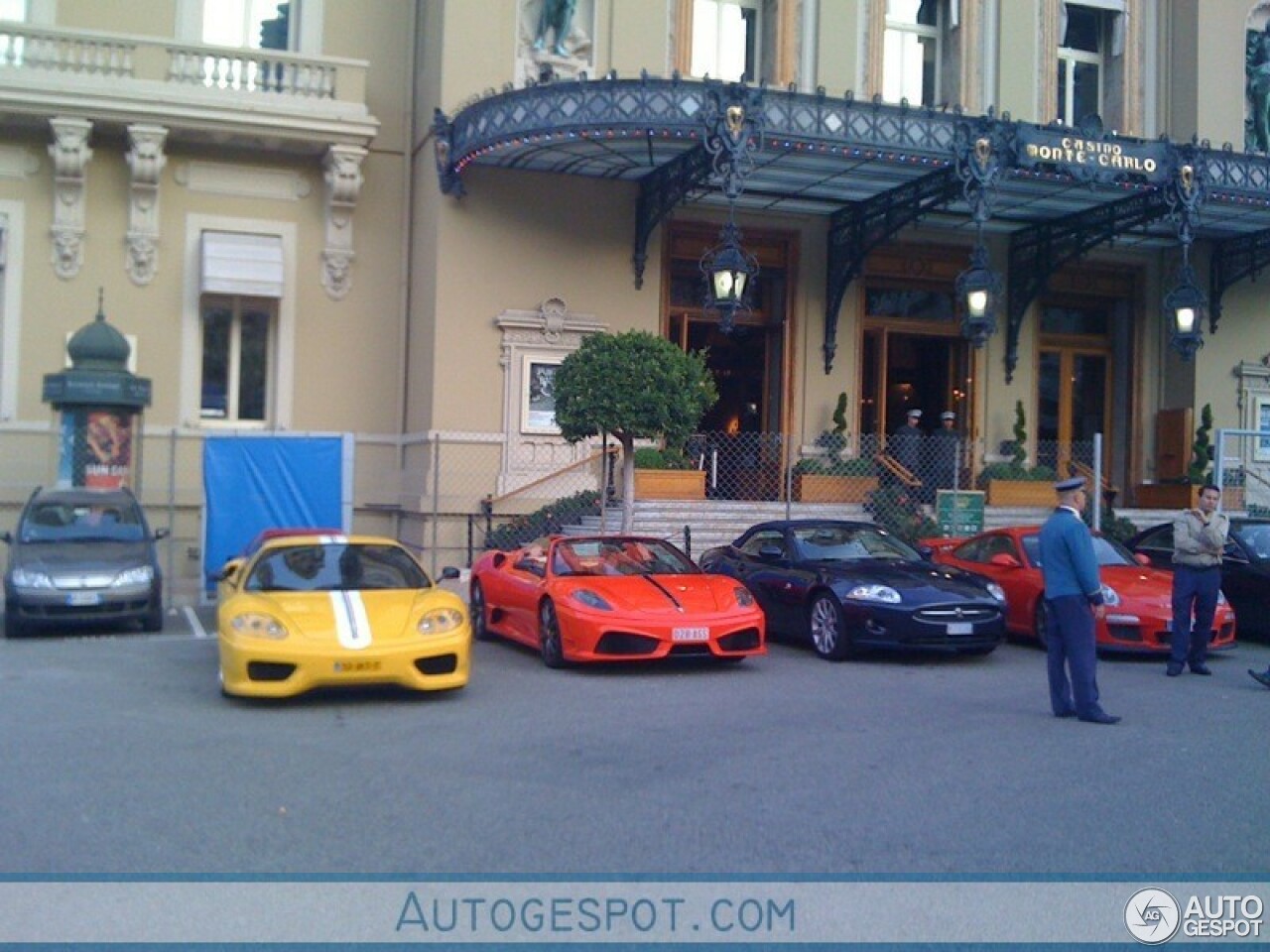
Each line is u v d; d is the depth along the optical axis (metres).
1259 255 22.23
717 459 20.08
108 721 9.15
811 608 12.81
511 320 18.97
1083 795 7.30
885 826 6.64
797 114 16.70
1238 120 22.47
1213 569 11.85
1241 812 6.99
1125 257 22.92
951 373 22.30
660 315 20.05
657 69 19.69
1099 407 23.41
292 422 19.73
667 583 12.09
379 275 20.23
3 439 18.50
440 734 8.82
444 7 18.84
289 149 19.56
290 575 10.73
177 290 19.34
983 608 12.23
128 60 18.64
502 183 19.09
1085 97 22.77
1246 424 22.98
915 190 18.78
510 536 18.20
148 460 19.14
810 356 21.00
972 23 21.38
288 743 8.46
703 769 7.84
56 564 13.83
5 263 18.64
